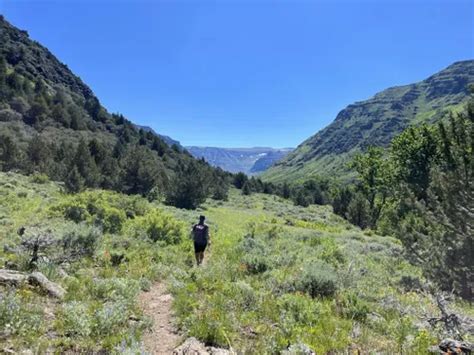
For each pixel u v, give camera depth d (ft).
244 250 52.19
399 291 38.65
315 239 73.41
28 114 388.78
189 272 35.32
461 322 24.49
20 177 148.87
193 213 125.90
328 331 21.61
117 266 35.17
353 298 28.96
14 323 16.47
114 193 84.53
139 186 174.29
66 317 18.35
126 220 63.93
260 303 26.00
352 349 19.65
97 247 39.27
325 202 320.29
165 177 213.46
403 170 127.85
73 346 16.06
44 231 39.81
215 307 23.66
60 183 150.30
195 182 165.27
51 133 363.35
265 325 21.86
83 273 29.68
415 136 124.16
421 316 28.02
